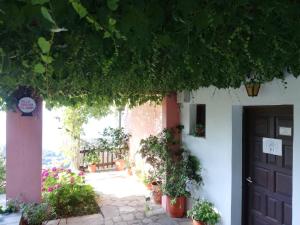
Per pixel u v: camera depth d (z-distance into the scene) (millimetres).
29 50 1467
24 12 957
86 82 2805
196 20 1208
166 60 2107
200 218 3967
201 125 4781
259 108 3600
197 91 4625
